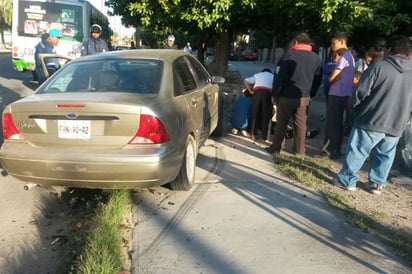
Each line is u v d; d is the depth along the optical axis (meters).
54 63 9.20
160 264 3.45
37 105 4.16
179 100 4.86
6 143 4.36
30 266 3.59
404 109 4.73
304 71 6.27
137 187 4.20
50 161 4.11
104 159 4.02
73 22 15.34
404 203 4.84
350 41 9.09
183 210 4.48
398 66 4.64
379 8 7.86
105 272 3.20
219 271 3.37
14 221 4.39
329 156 6.59
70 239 3.98
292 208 4.56
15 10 15.25
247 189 5.10
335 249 3.72
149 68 4.91
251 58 52.97
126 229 4.07
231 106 9.68
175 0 8.98
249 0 8.59
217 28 9.63
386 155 4.97
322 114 10.68
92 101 4.07
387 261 3.55
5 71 20.70
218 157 6.46
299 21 8.95
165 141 4.20
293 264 3.47
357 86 4.82
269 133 7.58
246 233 3.98
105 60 5.11
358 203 4.79
